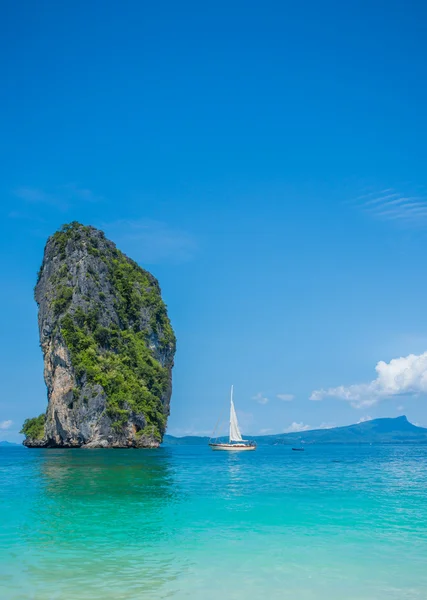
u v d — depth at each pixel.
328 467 62.72
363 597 14.39
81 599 14.00
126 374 109.19
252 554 18.52
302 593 14.66
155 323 126.94
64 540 20.55
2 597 14.12
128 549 19.16
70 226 125.81
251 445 120.00
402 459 87.00
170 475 47.97
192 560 17.72
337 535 21.47
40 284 125.06
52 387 109.69
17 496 32.31
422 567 17.06
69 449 102.06
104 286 117.38
